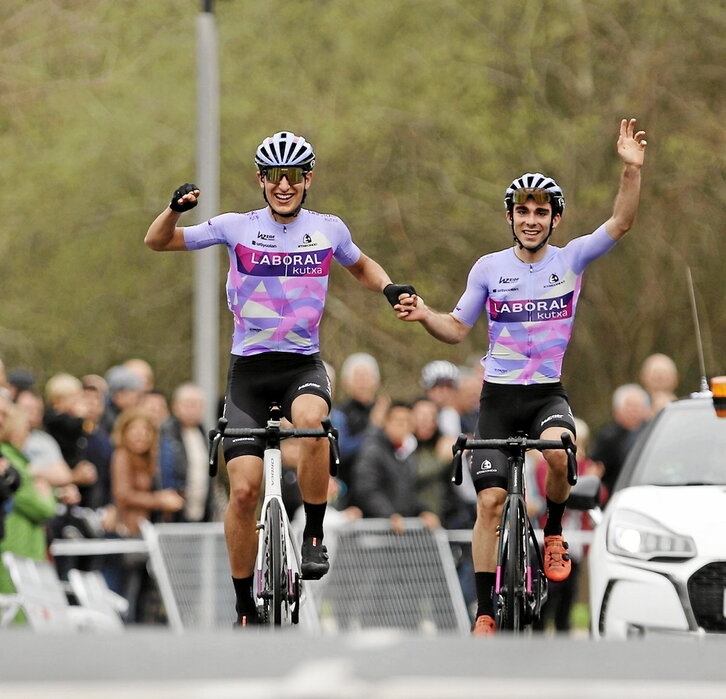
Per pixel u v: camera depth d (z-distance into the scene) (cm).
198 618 3959
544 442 2630
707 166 7788
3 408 3472
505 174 8006
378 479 4056
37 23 8712
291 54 8256
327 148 7981
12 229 8594
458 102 7956
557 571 2777
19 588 3347
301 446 2680
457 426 4334
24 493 3494
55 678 1388
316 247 2744
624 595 2845
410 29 8150
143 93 8400
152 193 8369
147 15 8594
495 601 2714
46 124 8594
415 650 1507
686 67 7931
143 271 8706
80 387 4247
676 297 8112
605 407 8250
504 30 8050
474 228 8131
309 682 1286
